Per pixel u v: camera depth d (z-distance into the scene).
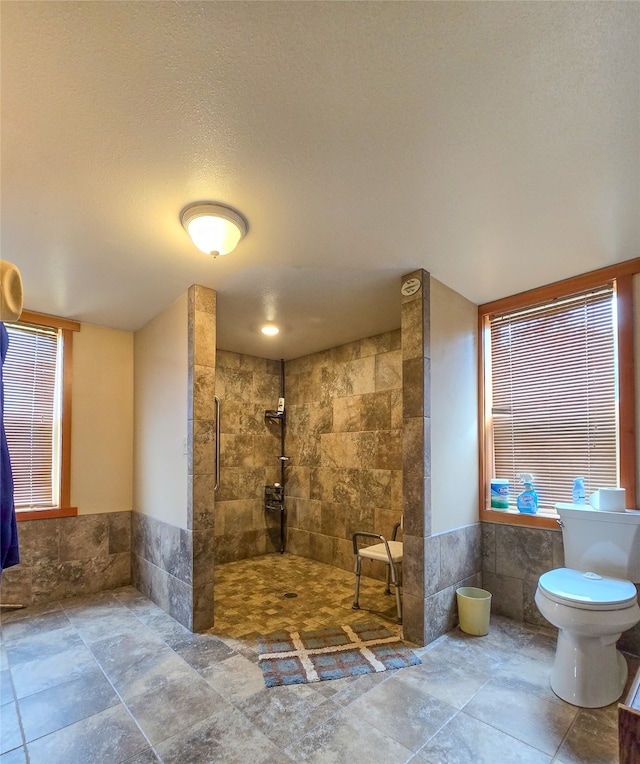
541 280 2.67
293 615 2.82
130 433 3.67
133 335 3.77
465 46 1.10
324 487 4.25
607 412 2.51
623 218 1.95
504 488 2.85
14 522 1.41
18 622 2.73
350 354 4.12
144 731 1.67
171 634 2.52
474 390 2.98
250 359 4.63
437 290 2.65
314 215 1.91
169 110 1.30
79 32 1.06
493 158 1.54
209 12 1.01
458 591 2.62
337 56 1.12
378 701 1.85
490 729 1.67
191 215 1.84
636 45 1.09
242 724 1.71
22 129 1.37
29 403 3.25
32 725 1.71
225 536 4.23
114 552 3.45
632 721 1.05
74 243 2.16
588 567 2.27
